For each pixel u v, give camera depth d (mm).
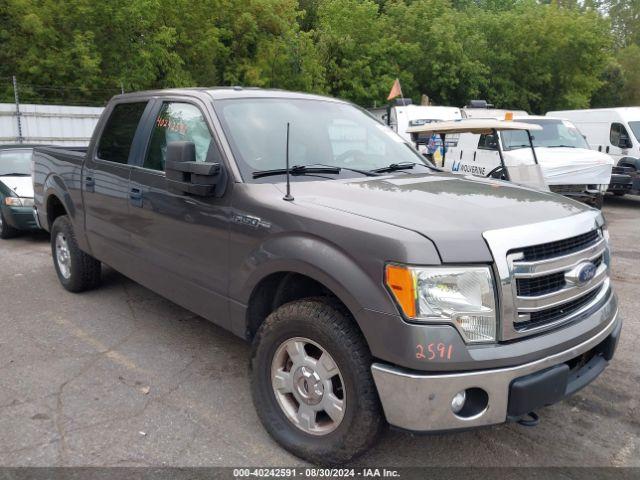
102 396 3730
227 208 3406
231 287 3422
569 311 2926
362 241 2654
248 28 23453
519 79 29672
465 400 2596
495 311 2572
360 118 4543
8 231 8734
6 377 3982
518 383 2574
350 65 25688
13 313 5273
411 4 28438
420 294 2482
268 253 3086
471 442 3299
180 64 21094
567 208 3156
